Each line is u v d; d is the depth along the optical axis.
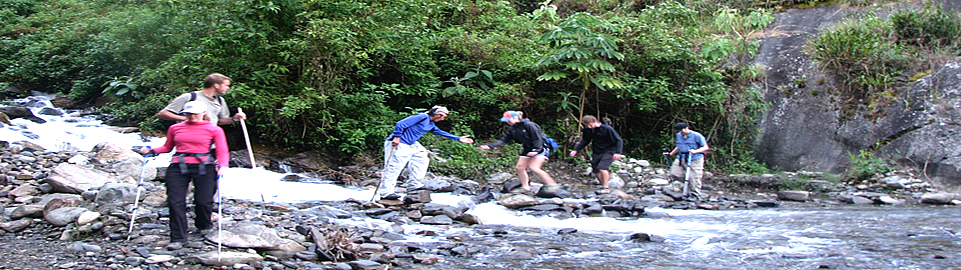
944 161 10.30
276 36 10.16
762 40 14.13
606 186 9.38
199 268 4.34
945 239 5.76
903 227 6.46
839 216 7.32
